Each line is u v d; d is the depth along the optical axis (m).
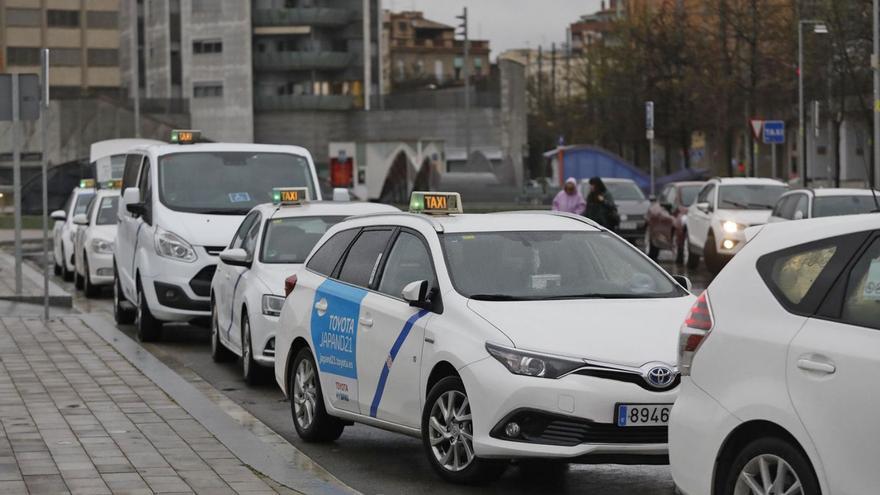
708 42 111.88
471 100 175.50
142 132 158.12
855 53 89.50
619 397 13.89
